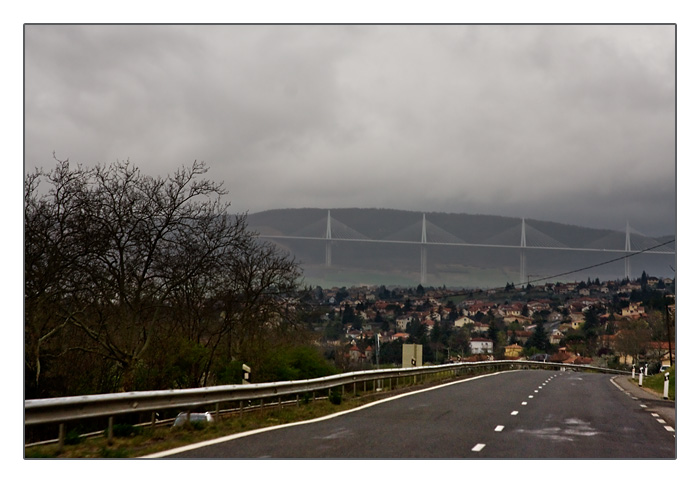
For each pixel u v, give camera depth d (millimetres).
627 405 23516
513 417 18125
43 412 10766
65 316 25328
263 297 37281
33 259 24219
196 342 33000
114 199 27656
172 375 30391
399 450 11953
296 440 13000
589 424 16828
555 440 13727
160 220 28562
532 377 45562
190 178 29094
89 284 26656
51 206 25484
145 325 29125
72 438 12086
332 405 21328
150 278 28281
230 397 16531
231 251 31438
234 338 36969
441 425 15969
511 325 148250
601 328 134125
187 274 29500
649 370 97750
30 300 23812
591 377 53312
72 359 27219
